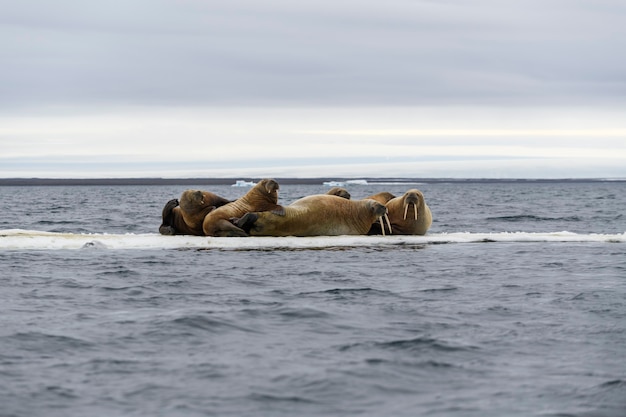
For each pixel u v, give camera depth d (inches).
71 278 2256.4
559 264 2652.6
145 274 2346.2
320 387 1192.2
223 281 2229.3
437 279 2298.2
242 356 1363.2
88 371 1269.7
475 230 4660.4
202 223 3297.2
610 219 5880.9
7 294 1980.8
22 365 1299.2
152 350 1402.6
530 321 1664.6
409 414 1085.8
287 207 3198.8
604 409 1098.1
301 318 1681.8
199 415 1077.8
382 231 3321.9
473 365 1312.7
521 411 1092.5
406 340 1473.9
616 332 1556.3
